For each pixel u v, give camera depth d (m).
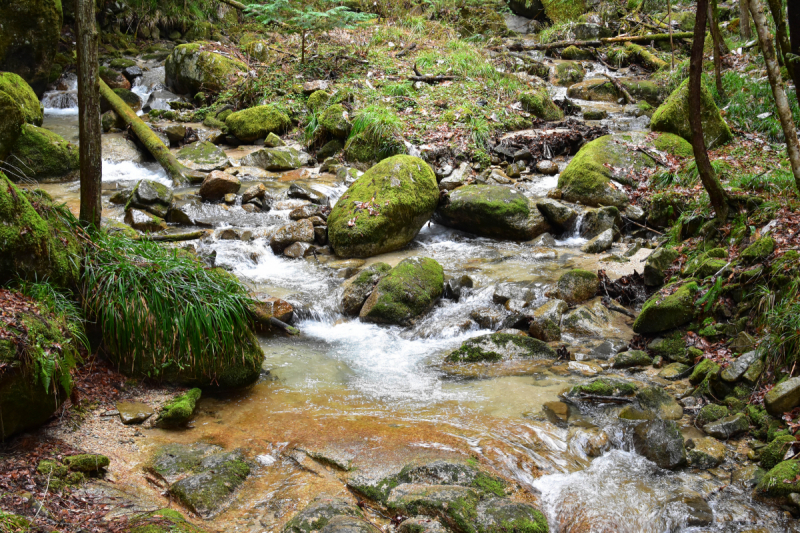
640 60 15.18
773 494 3.52
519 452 3.95
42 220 4.23
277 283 6.86
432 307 6.48
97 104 4.81
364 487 3.57
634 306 6.31
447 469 3.65
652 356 5.40
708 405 4.46
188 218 8.04
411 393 4.88
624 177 8.61
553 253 7.54
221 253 7.17
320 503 3.35
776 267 5.06
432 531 3.17
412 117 11.41
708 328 5.22
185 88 13.79
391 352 5.67
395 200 7.68
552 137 10.59
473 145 10.39
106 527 3.00
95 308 4.46
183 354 4.57
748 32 12.98
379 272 6.61
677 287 5.80
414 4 18.52
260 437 4.15
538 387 4.94
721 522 3.40
